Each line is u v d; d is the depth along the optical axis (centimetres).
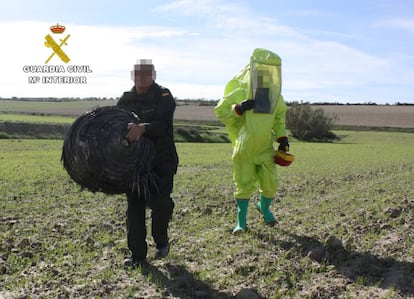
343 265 595
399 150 3681
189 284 527
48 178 1327
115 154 521
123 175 528
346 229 755
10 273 550
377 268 582
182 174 1555
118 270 564
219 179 1419
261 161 746
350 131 7600
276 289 517
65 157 528
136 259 585
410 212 846
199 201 1027
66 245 661
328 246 659
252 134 721
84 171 520
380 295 502
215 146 3903
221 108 735
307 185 1327
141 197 561
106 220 823
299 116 6569
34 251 631
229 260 608
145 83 565
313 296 499
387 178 1504
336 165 2011
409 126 7900
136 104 572
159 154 566
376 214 852
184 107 9538
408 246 655
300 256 624
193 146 3847
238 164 749
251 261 602
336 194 1161
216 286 527
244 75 759
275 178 763
